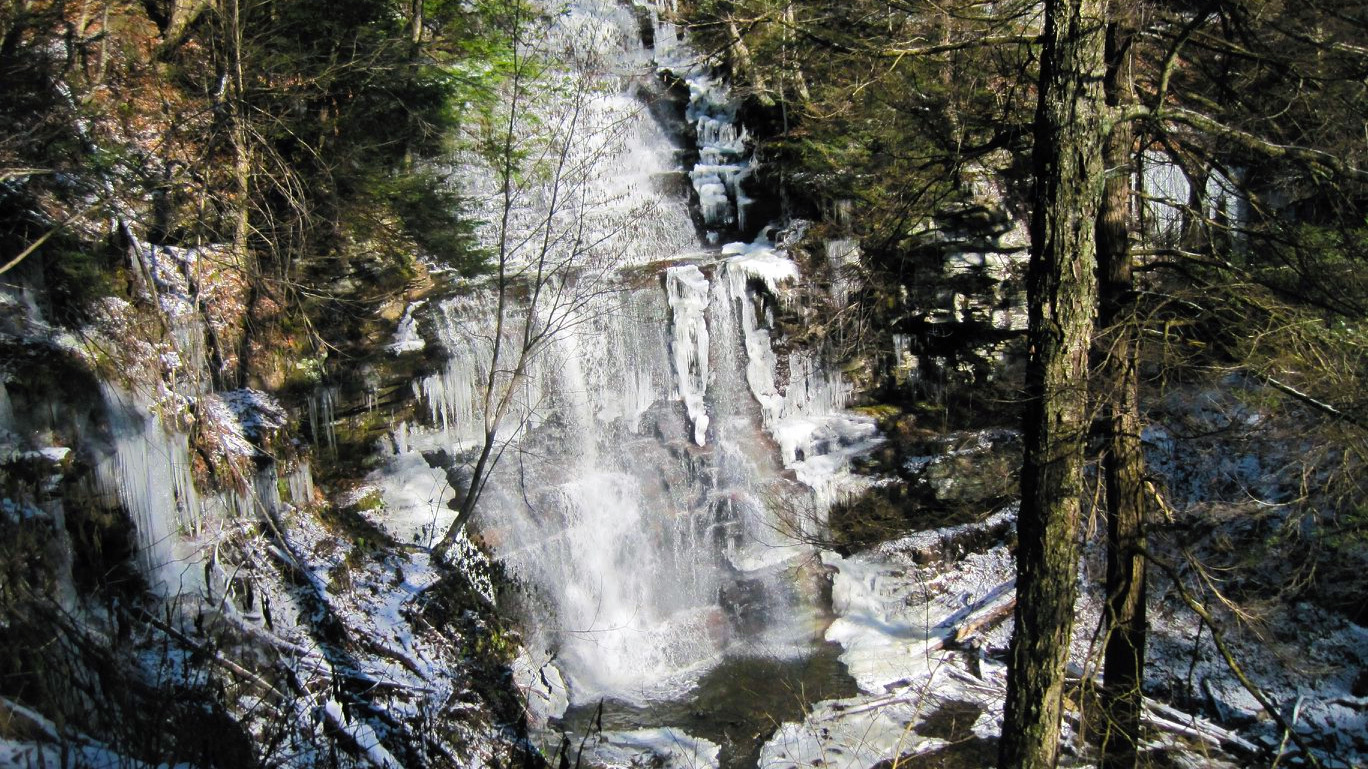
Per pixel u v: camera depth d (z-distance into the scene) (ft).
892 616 47.14
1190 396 41.09
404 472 44.32
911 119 47.52
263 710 27.27
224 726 24.03
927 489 51.06
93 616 27.63
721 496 49.14
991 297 53.16
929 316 53.21
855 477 51.21
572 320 47.21
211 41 42.14
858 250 52.90
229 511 36.37
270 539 36.83
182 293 39.34
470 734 33.99
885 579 48.29
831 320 49.16
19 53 35.04
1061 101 27.35
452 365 46.21
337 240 45.65
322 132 45.09
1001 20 35.47
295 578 35.81
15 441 30.12
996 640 44.62
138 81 42.14
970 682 42.27
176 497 34.63
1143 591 33.88
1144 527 33.65
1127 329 32.71
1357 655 43.09
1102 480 36.83
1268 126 39.45
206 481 35.81
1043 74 27.99
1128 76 34.19
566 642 42.86
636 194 61.00
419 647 36.09
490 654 38.32
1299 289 36.14
